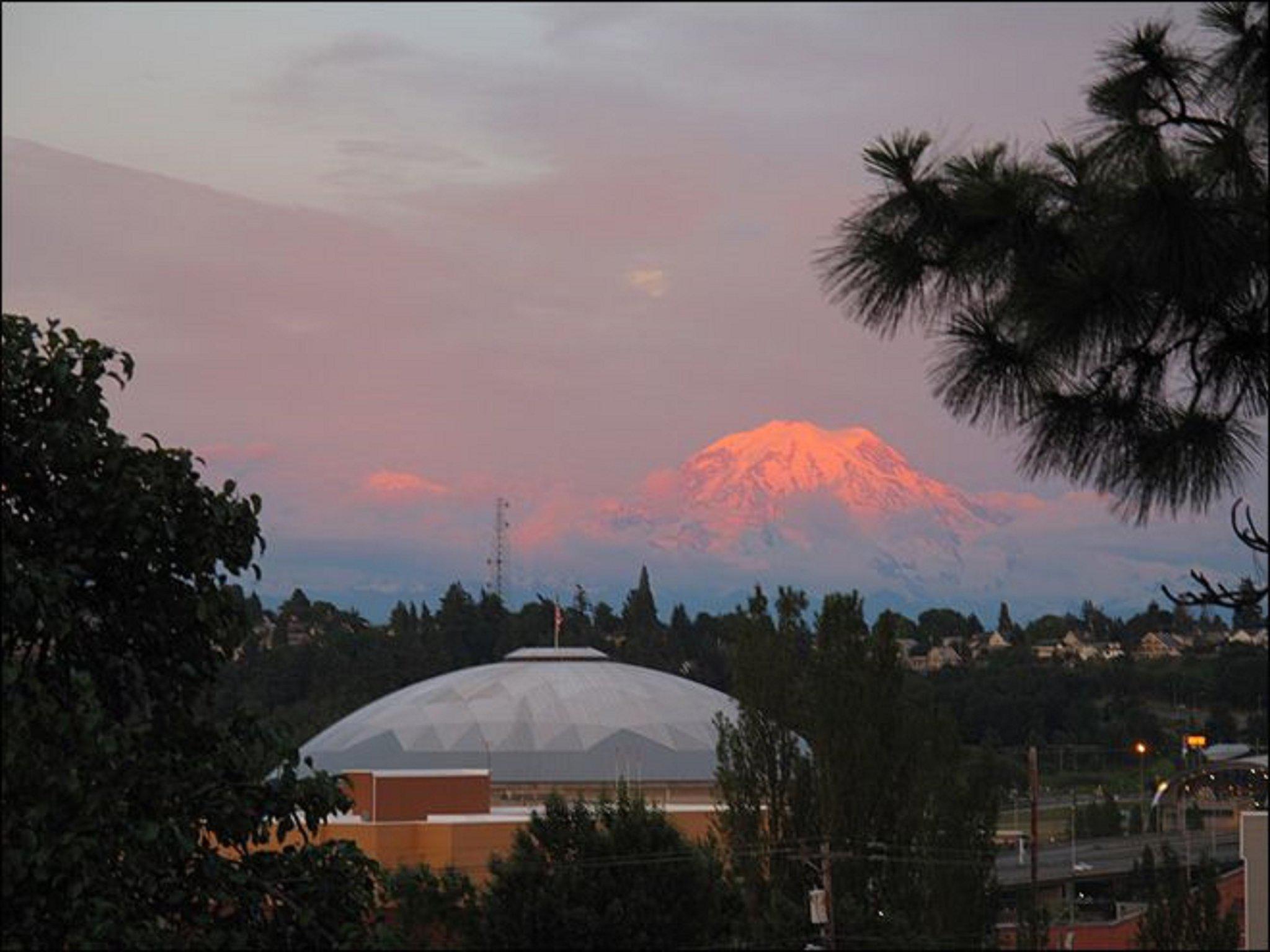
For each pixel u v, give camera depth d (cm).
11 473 2262
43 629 2233
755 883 4159
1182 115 1320
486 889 3394
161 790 2148
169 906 2206
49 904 2062
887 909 4025
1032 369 1327
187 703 2358
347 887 2308
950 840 4081
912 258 1337
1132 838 9006
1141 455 1311
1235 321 1306
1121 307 1280
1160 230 1250
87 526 2248
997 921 4069
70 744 2094
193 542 2302
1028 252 1320
